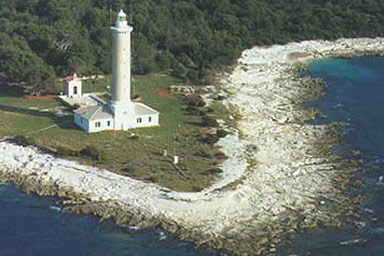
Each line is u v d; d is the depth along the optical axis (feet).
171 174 451.53
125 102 539.29
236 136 539.70
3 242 368.89
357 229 391.04
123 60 527.81
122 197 416.26
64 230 380.99
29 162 467.52
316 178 461.37
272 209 410.72
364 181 461.78
